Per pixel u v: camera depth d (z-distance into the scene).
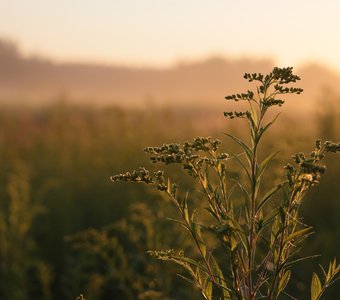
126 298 5.73
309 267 5.74
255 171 1.88
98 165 9.80
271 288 1.86
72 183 9.03
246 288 1.89
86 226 7.83
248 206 1.90
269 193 1.87
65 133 13.02
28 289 6.55
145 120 12.06
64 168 9.98
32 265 6.92
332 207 7.25
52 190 8.77
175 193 1.94
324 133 8.37
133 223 6.45
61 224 7.79
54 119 14.62
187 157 1.89
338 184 7.39
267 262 1.93
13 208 6.86
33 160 11.22
